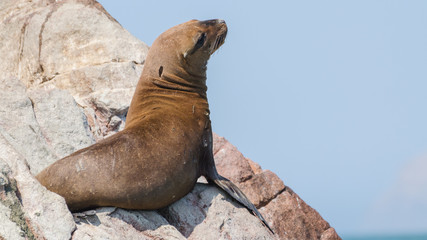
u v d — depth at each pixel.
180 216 32.12
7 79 36.84
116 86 45.09
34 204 25.72
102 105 43.81
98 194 28.83
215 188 34.31
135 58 48.28
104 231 27.66
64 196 28.48
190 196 33.31
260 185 43.81
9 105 35.41
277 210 42.91
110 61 47.38
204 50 35.97
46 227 25.34
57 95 38.47
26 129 34.59
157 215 31.02
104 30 48.53
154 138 31.16
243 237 32.75
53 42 48.06
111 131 43.81
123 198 29.44
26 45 49.25
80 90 45.50
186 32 35.75
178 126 32.62
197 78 36.09
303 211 44.16
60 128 37.19
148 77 35.22
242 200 34.12
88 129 39.06
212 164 34.69
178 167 31.34
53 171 28.69
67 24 48.22
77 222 27.33
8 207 24.61
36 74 48.31
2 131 33.75
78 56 47.75
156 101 34.41
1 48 51.28
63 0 50.50
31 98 37.44
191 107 34.56
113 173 29.09
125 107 43.97
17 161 26.70
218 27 36.62
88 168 28.77
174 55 35.28
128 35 49.47
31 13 50.50
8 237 23.72
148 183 30.03
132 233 28.91
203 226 32.25
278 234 41.81
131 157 29.80
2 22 51.69
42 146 34.50
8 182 25.14
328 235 43.62
